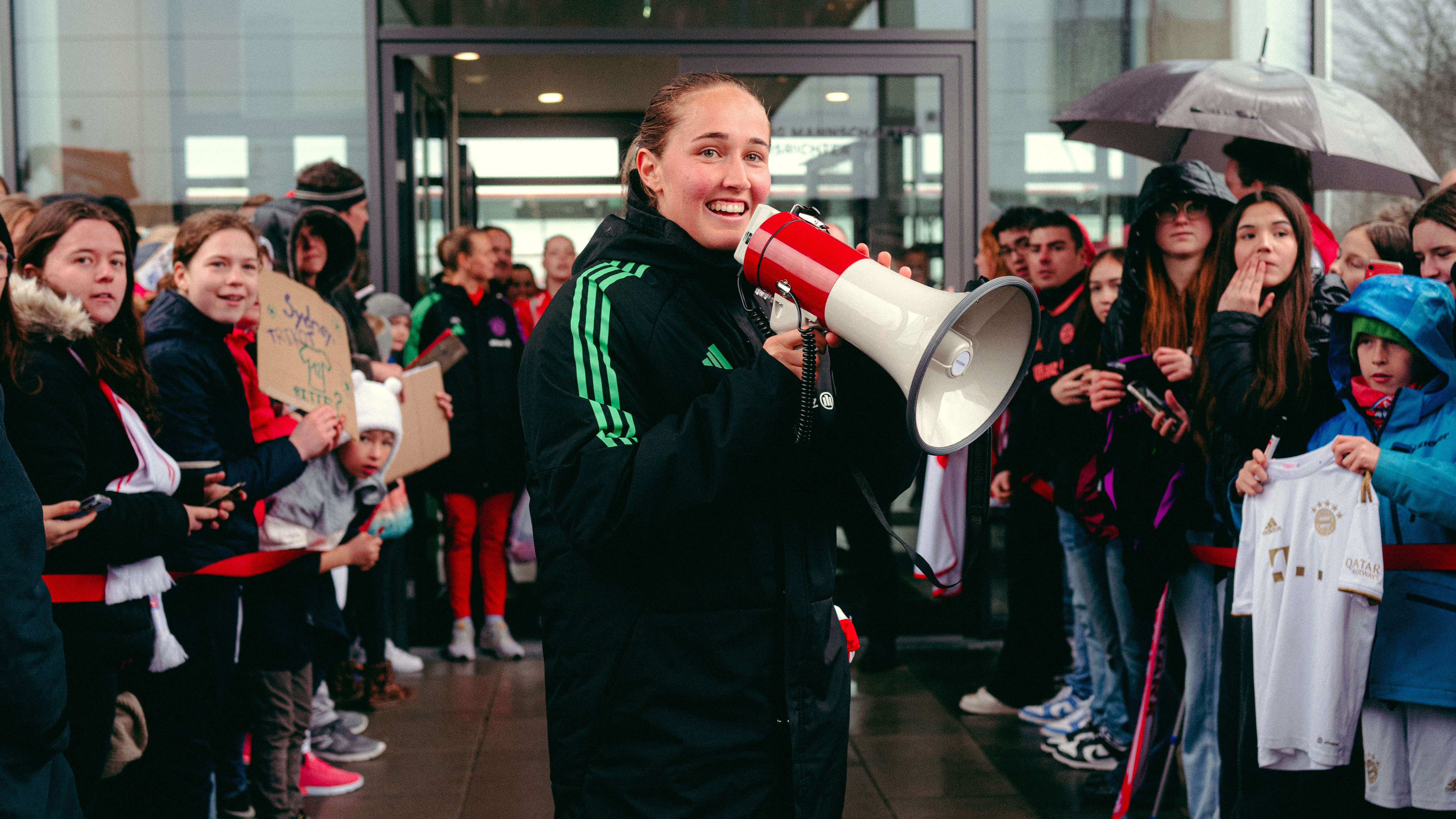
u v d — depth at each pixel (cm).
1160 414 240
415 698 389
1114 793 289
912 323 108
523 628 487
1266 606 203
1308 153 288
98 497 183
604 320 127
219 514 218
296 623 251
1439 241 224
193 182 439
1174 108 273
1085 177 459
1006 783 306
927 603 470
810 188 456
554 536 130
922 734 349
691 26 449
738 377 119
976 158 457
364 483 266
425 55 439
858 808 290
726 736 126
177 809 226
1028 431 349
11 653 125
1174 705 260
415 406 328
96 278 198
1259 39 445
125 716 204
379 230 439
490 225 639
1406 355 191
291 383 234
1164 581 248
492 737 348
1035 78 457
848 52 453
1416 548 191
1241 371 216
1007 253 375
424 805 293
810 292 116
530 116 652
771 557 129
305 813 273
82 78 435
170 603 223
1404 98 432
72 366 188
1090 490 290
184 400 221
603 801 126
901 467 138
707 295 133
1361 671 193
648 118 137
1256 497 207
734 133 132
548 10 444
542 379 126
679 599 125
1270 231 220
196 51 436
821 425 118
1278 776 212
